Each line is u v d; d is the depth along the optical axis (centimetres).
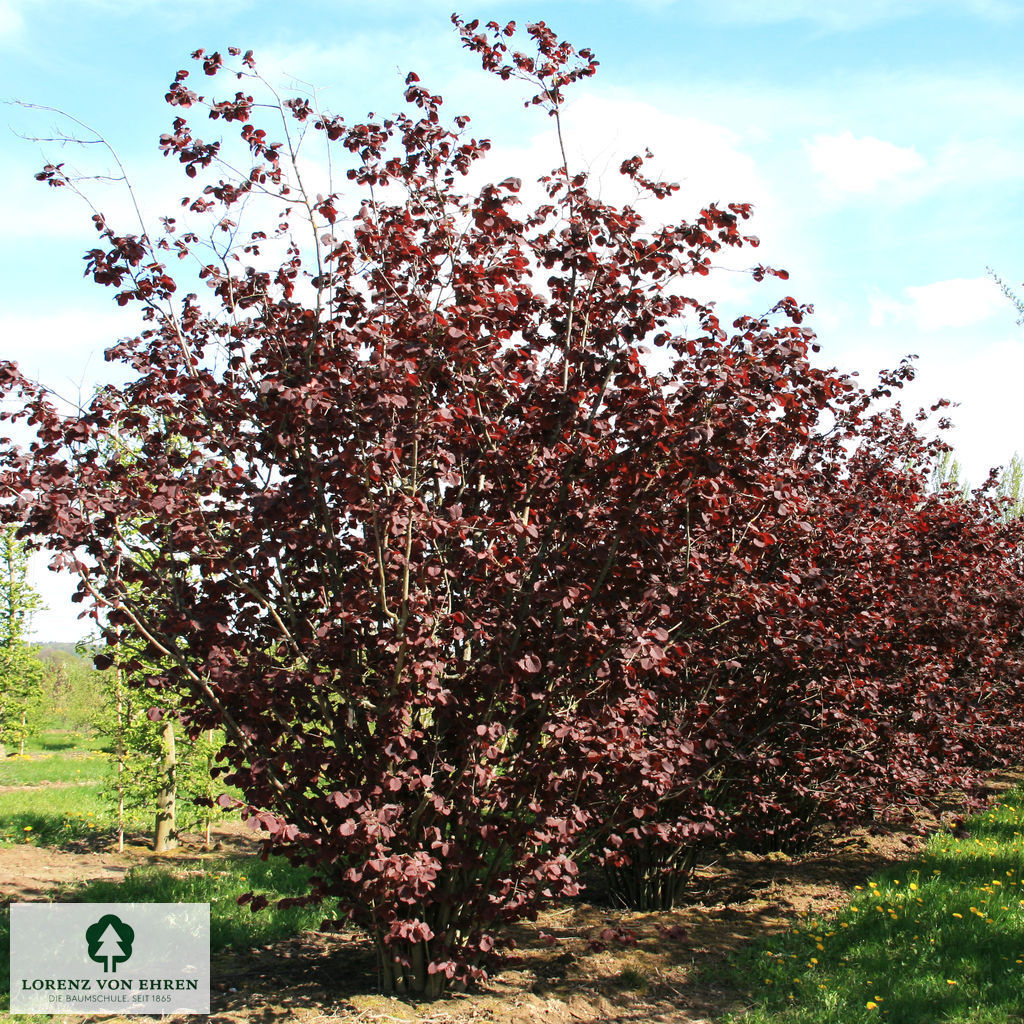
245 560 457
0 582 1745
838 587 681
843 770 730
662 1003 505
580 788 475
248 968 541
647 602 459
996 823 902
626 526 453
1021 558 1185
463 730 451
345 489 424
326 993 492
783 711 677
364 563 441
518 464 487
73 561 427
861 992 483
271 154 480
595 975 546
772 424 492
